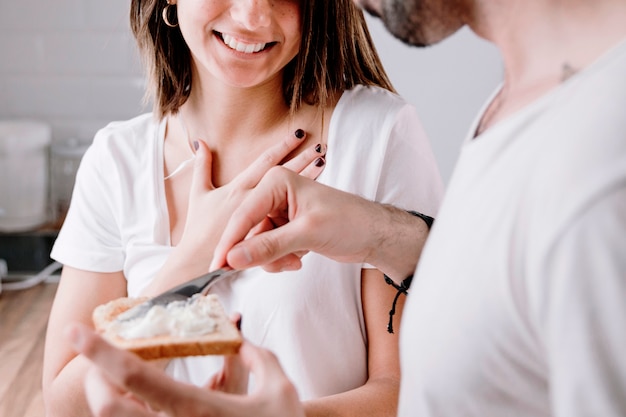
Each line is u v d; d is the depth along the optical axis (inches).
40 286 75.9
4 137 75.6
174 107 43.3
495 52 73.9
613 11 22.9
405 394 25.6
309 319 39.9
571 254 20.0
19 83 80.8
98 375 25.7
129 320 29.2
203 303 29.9
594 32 23.1
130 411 25.3
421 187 41.6
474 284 23.1
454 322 23.6
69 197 80.6
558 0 23.4
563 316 20.2
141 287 42.7
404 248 34.9
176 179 43.4
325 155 41.3
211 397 24.7
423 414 24.7
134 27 43.8
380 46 74.6
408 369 25.2
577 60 23.3
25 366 64.1
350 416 37.4
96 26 79.4
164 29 42.3
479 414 24.1
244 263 32.4
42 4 78.6
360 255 34.8
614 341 19.9
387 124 41.2
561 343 20.4
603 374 20.0
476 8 24.6
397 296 37.4
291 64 41.8
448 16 25.1
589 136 20.6
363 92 42.5
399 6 25.4
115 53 80.2
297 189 33.9
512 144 23.2
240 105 42.0
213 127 42.9
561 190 20.5
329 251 34.1
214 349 27.3
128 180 43.7
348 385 40.8
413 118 42.3
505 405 23.9
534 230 21.1
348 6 41.4
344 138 41.3
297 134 41.4
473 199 23.6
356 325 40.6
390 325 38.0
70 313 43.5
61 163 79.4
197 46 39.4
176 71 42.8
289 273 39.9
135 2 43.3
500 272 22.4
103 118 82.2
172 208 43.3
